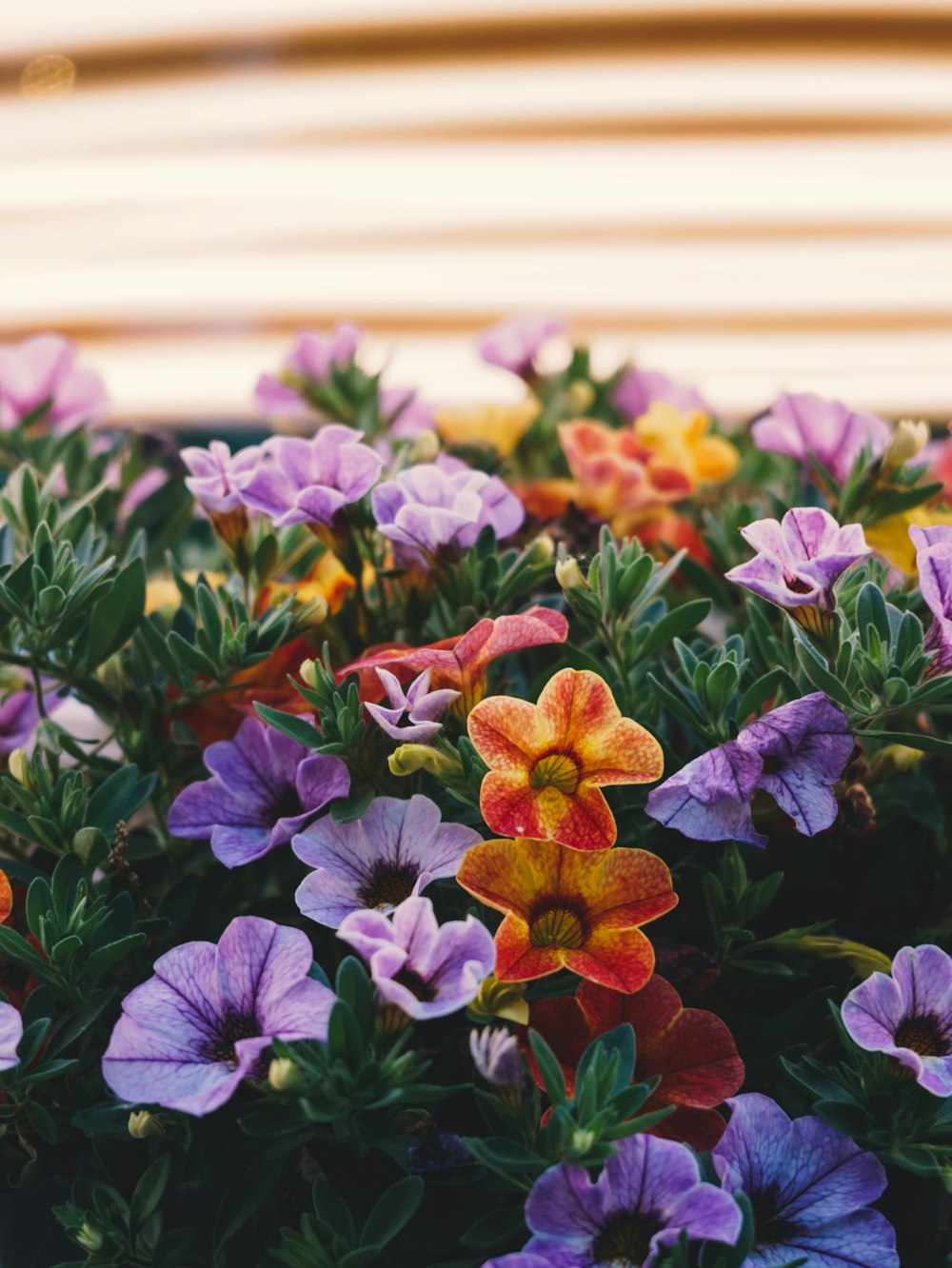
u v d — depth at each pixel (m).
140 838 0.34
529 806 0.30
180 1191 0.33
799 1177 0.29
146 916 0.33
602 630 0.33
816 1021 0.31
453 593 0.34
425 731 0.30
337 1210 0.29
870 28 1.07
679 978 0.31
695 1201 0.27
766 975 0.32
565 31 1.08
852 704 0.30
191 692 0.34
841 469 0.39
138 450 0.43
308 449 0.34
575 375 0.49
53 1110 0.31
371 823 0.31
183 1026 0.29
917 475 0.38
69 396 0.46
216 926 0.33
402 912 0.28
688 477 0.40
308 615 0.34
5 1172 0.31
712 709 0.31
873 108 1.08
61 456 0.42
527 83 1.10
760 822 0.33
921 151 1.09
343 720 0.31
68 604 0.33
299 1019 0.28
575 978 0.31
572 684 0.30
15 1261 0.32
